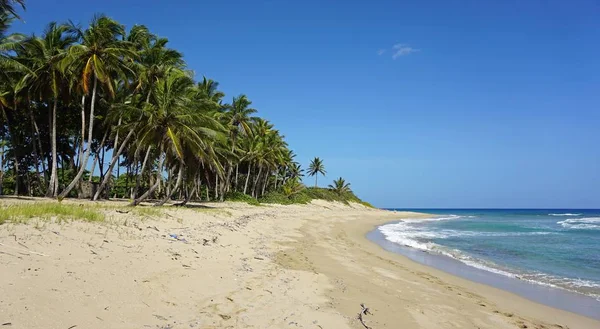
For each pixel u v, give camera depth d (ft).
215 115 109.91
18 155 116.26
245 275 31.19
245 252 42.68
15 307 16.30
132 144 106.73
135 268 25.93
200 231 49.34
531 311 30.30
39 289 18.61
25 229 27.58
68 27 86.89
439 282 38.70
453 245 73.51
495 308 30.17
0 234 25.11
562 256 59.36
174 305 21.59
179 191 154.30
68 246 26.61
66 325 16.19
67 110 110.73
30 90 90.79
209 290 25.46
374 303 27.63
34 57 86.12
